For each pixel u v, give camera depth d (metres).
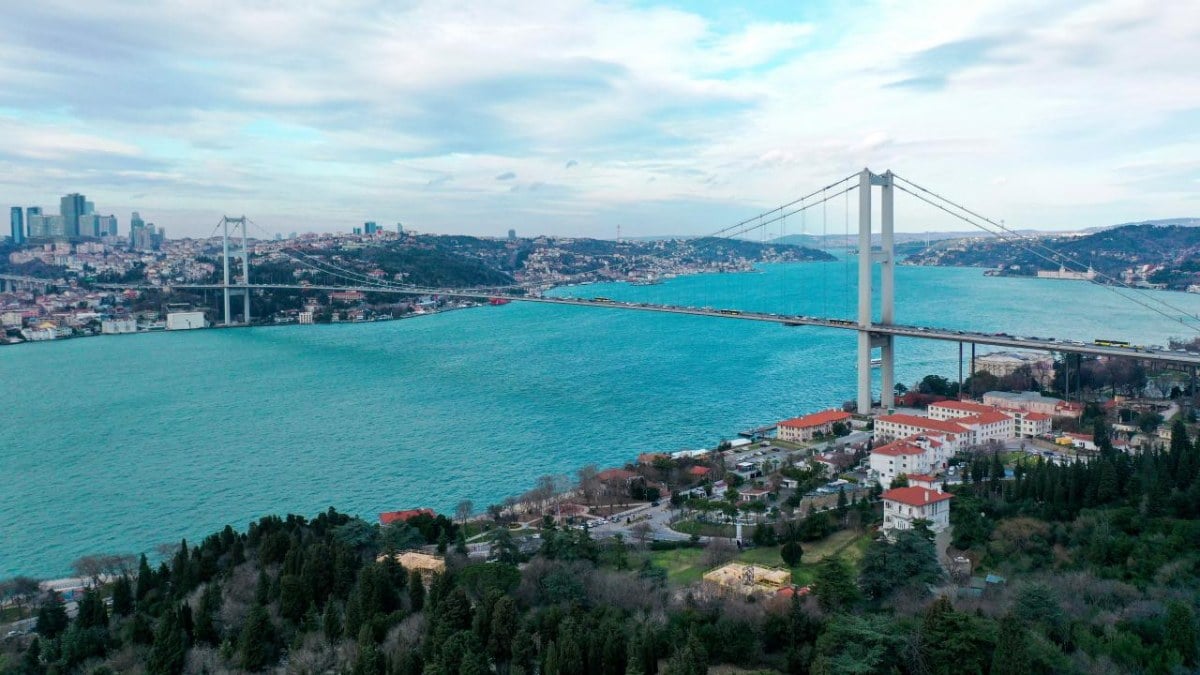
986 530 177.62
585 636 126.06
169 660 133.62
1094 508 179.88
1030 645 118.81
